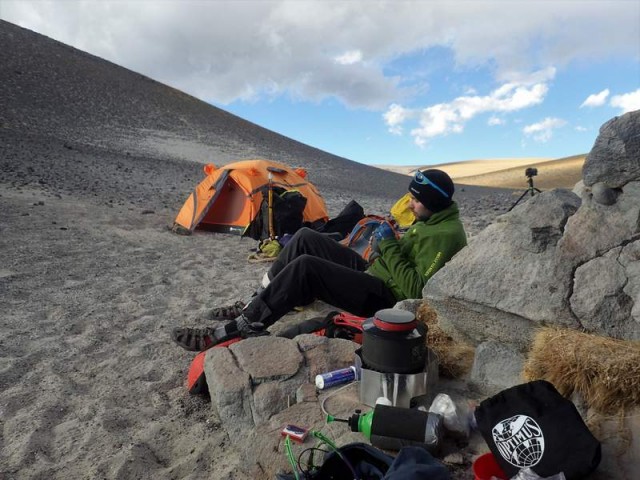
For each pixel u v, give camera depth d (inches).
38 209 399.5
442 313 135.6
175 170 1020.5
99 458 111.3
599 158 114.7
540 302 117.1
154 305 213.5
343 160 2667.3
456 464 98.0
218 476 104.6
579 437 85.7
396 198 1142.3
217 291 238.5
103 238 337.4
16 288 222.1
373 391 112.1
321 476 91.8
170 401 136.9
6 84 1790.1
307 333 150.2
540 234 123.3
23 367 151.3
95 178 669.9
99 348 168.4
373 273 164.1
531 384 98.0
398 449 100.3
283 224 347.9
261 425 109.1
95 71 2554.1
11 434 118.6
